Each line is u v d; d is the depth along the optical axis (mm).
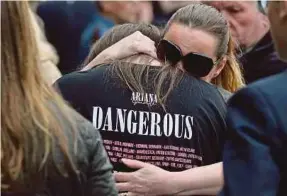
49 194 2500
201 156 3498
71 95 3459
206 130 3500
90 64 3654
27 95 2496
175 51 3578
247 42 4902
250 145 2371
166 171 3449
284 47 2537
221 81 3826
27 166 2453
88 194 2648
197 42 3605
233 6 5113
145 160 3459
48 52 4223
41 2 5844
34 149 2459
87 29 5742
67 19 5691
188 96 3504
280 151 2355
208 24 3664
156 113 3473
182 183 3420
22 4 2543
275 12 2529
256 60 4809
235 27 4996
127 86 3477
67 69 5605
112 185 2693
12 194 2447
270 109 2391
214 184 3436
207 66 3623
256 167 2338
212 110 3521
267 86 2451
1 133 2436
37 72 2562
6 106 2459
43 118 2488
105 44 3766
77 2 5758
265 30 4891
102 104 3455
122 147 3451
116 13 5727
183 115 3486
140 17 5586
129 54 3572
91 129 2646
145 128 3459
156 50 3613
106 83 3477
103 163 2668
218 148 3523
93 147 2627
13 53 2506
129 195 3443
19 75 2504
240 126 2426
